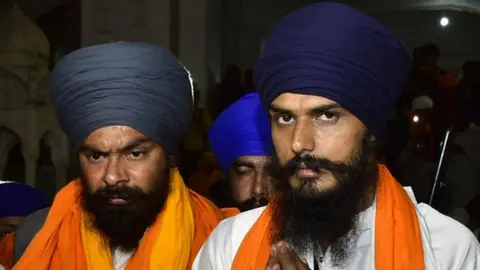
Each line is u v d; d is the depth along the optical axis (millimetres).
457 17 9773
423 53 5371
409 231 1566
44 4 6793
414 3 9805
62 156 5215
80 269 1878
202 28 7105
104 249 1880
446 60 9836
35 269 1871
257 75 1610
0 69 5082
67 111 1820
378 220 1587
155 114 1807
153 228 1863
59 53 6777
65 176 5246
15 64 5074
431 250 1564
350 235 1601
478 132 3643
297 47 1524
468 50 9789
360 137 1556
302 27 1542
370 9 9805
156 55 1850
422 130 3861
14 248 2049
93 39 6871
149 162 1816
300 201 1541
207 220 2000
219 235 1754
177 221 1874
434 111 4176
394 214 1591
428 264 1546
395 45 1586
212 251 1734
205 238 1938
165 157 1862
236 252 1693
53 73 1877
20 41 5078
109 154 1784
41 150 5195
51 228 1921
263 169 2184
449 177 3229
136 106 1786
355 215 1599
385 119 1593
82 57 1816
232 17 8531
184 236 1874
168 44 6934
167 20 6910
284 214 1639
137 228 1853
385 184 1624
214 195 3535
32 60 5105
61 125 1880
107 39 6895
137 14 6910
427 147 3672
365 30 1546
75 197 1955
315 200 1529
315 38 1523
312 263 1628
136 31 6922
